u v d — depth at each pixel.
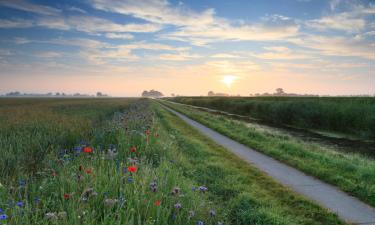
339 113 19.58
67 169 5.16
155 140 9.23
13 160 6.34
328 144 14.23
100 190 4.27
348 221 4.92
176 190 4.43
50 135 9.48
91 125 12.50
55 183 4.68
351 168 7.98
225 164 8.63
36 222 3.33
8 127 11.38
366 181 6.90
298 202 5.70
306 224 4.79
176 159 8.12
